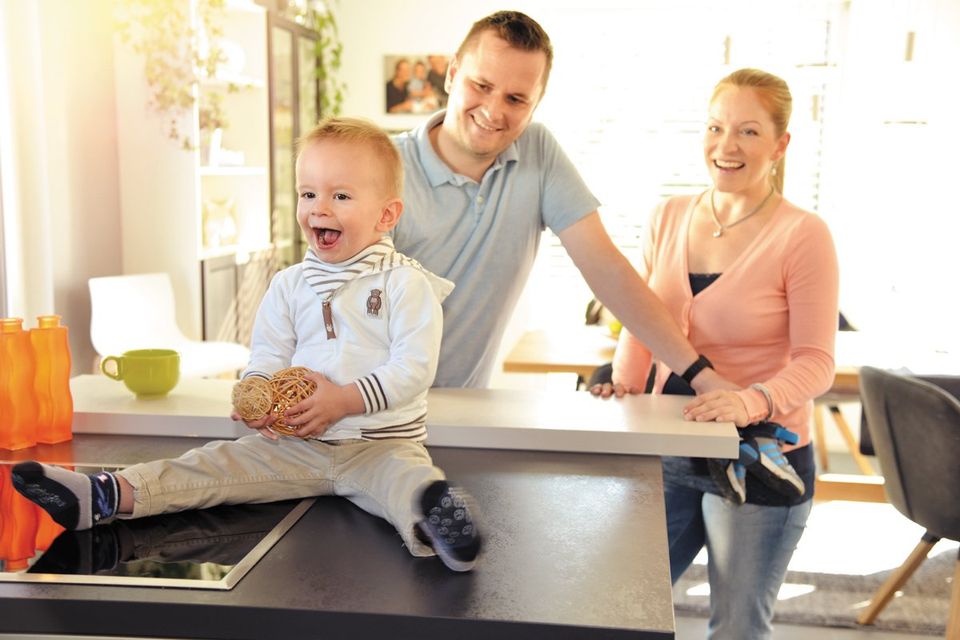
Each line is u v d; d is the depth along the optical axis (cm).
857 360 351
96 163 428
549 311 574
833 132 534
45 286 398
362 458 137
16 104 384
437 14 570
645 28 548
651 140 554
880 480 338
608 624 101
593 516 132
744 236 199
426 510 112
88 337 428
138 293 407
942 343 336
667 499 209
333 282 142
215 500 133
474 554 112
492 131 177
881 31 451
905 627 296
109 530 126
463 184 188
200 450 137
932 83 359
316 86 570
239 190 515
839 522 391
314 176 141
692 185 552
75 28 411
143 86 434
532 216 195
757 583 193
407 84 578
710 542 198
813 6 530
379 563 117
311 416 132
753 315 195
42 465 123
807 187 541
